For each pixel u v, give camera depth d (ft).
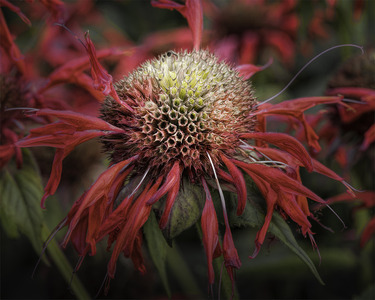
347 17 0.79
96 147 0.75
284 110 0.57
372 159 0.71
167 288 0.56
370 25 0.86
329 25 0.86
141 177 0.56
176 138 0.56
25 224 0.59
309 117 0.74
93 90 0.62
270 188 0.53
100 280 0.72
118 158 0.57
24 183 0.60
